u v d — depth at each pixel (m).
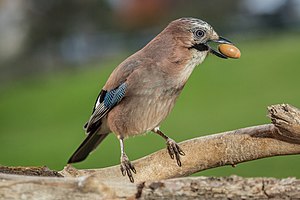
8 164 15.12
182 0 37.38
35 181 4.97
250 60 24.36
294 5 38.47
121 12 36.53
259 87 20.28
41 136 18.16
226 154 6.45
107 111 7.09
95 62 33.41
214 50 6.88
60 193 4.95
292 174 11.88
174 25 6.85
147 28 37.25
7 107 23.69
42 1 31.81
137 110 6.86
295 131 5.86
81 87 25.08
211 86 20.91
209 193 4.97
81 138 17.25
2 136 18.84
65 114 21.23
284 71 22.11
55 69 32.00
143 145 14.92
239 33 37.09
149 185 4.98
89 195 4.95
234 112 17.52
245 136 6.35
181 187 4.97
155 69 6.77
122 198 4.96
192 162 6.56
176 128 16.47
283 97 18.62
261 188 4.95
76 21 33.34
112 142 15.32
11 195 4.96
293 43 29.94
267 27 38.16
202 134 15.73
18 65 31.36
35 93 25.66
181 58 6.79
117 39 36.28
